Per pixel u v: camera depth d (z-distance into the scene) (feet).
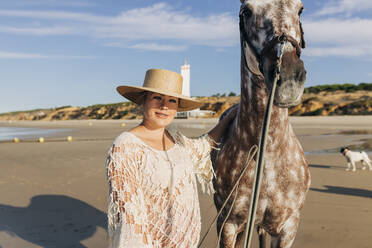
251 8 6.48
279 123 7.39
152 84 5.27
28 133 102.83
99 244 13.91
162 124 5.29
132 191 4.44
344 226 14.79
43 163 35.53
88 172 29.53
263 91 7.20
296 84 5.35
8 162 37.06
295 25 6.24
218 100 252.83
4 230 15.47
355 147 42.50
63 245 13.78
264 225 8.33
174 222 4.96
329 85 244.22
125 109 306.14
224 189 8.41
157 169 4.87
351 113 159.43
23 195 21.76
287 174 7.75
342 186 22.09
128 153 4.68
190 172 5.47
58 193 22.22
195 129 81.82
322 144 47.01
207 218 16.61
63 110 376.89
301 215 16.46
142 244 4.14
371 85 221.25
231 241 8.50
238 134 8.04
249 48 6.77
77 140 66.23
